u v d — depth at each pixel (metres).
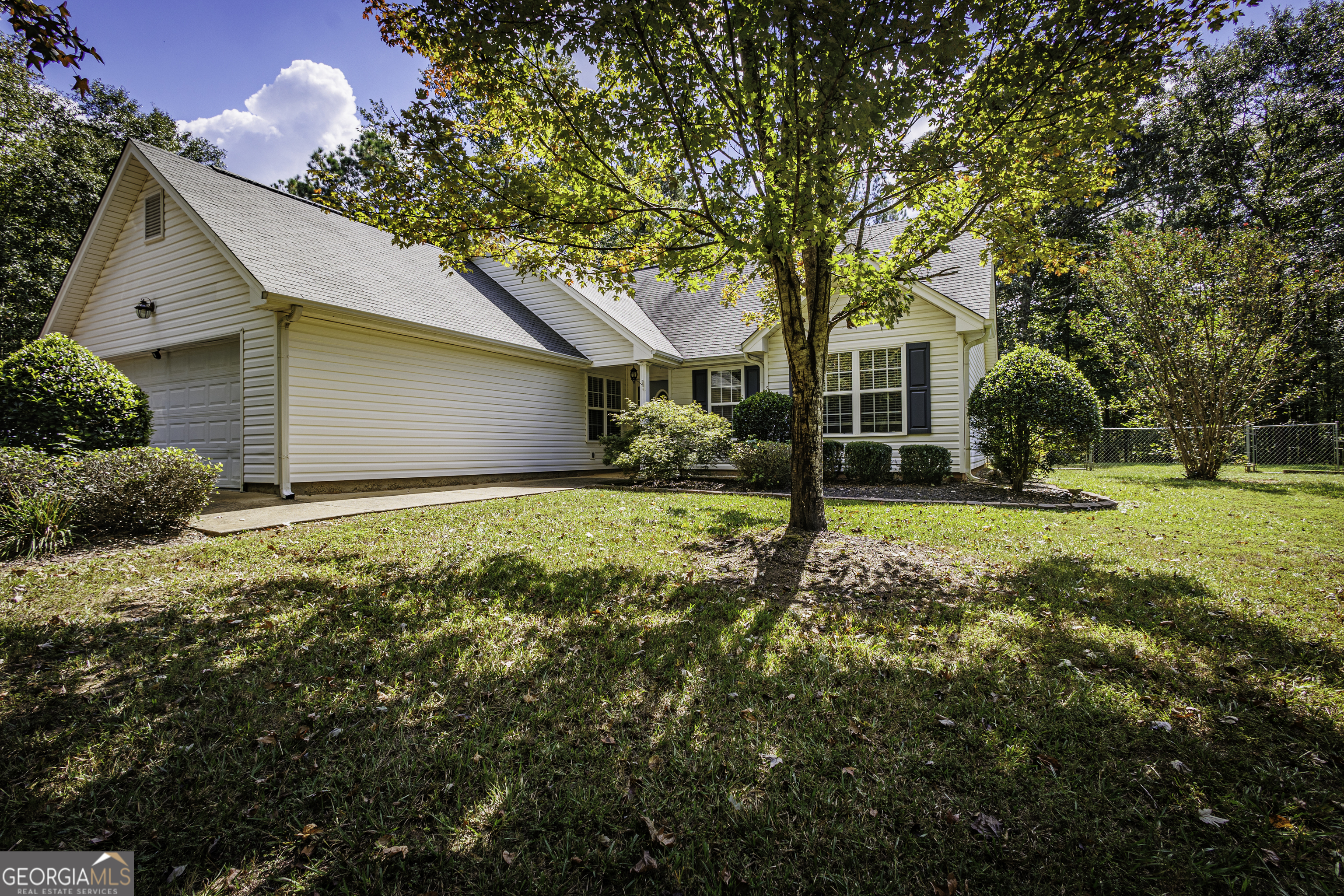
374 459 9.38
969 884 1.54
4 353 15.21
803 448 5.74
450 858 1.63
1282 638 3.08
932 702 2.43
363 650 2.92
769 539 5.39
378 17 3.94
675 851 1.64
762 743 2.14
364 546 5.08
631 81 4.34
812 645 3.00
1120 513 6.97
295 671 2.68
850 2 2.98
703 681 2.61
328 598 3.67
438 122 4.04
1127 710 2.36
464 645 2.99
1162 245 12.30
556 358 12.60
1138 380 13.27
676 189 5.29
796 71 3.38
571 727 2.26
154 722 2.25
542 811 1.80
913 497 8.60
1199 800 1.85
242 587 3.86
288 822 1.76
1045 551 5.00
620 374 15.55
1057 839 1.68
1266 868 1.58
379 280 10.26
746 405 11.70
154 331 9.81
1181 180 21.16
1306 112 18.72
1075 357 21.72
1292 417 19.89
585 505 7.71
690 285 6.19
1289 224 18.06
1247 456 13.95
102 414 6.68
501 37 3.57
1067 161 4.46
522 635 3.14
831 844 1.67
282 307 7.87
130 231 10.16
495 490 9.75
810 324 5.61
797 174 3.87
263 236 9.04
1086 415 8.20
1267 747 2.13
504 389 12.00
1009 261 5.15
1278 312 11.84
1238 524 6.18
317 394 8.55
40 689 2.48
